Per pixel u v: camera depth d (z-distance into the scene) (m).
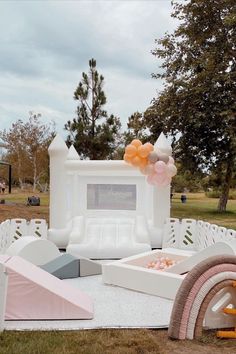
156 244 11.24
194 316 4.96
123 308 6.21
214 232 9.75
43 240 8.21
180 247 11.22
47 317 5.58
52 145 11.02
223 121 17.77
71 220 11.76
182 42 19.81
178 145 19.67
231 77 17.78
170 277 6.69
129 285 7.23
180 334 4.94
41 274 6.16
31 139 38.78
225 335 5.02
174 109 18.84
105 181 12.07
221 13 18.23
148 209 11.89
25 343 4.70
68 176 11.64
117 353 4.46
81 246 10.16
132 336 4.97
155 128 19.75
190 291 5.02
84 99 24.48
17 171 39.66
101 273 8.36
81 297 6.15
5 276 5.14
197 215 19.30
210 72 17.78
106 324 5.46
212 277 5.05
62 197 11.08
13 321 5.50
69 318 5.61
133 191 11.99
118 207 12.04
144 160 9.71
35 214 18.66
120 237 10.77
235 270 5.18
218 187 23.08
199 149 19.73
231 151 18.50
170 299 6.66
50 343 4.70
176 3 19.44
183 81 18.80
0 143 40.53
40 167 39.00
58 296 5.65
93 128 24.19
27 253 7.91
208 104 18.42
